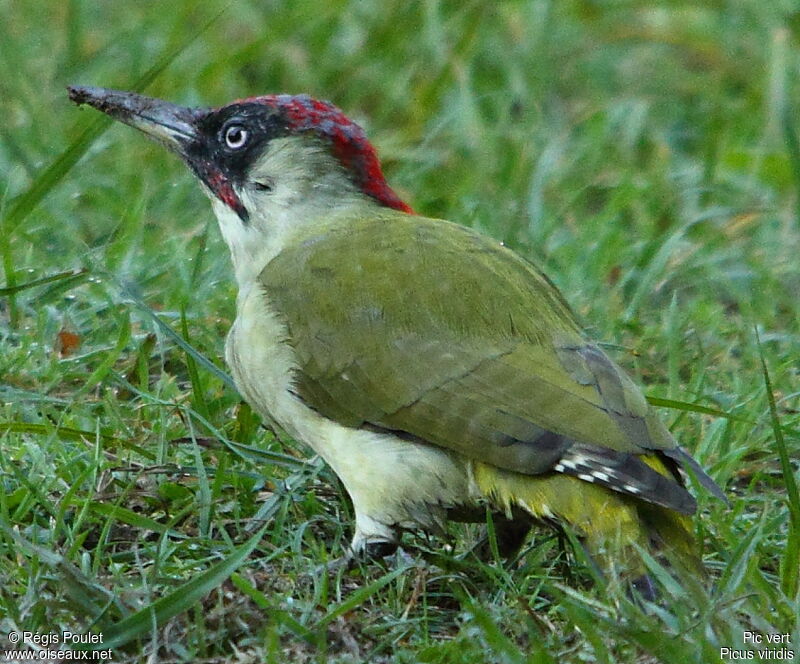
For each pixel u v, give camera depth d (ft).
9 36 53.31
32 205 42.98
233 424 36.42
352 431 31.78
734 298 45.73
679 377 41.01
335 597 30.99
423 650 27.48
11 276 40.14
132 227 43.65
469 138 52.29
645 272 44.91
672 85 57.47
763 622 26.96
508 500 29.94
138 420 36.14
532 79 56.08
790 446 36.52
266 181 35.73
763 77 57.11
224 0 57.67
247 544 28.48
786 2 59.31
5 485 33.53
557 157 50.83
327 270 32.86
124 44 55.47
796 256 47.29
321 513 33.73
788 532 31.55
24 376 37.63
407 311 31.60
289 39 56.59
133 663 27.66
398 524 31.58
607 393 29.84
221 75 55.36
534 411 29.73
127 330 37.40
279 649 27.50
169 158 49.47
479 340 30.94
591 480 28.78
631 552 28.53
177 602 27.78
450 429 30.37
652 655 26.66
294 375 32.32
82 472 32.94
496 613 28.96
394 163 52.39
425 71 56.29
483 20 57.16
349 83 56.13
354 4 57.41
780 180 51.55
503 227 47.14
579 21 59.98
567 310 32.68
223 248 43.75
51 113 52.01
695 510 27.91
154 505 33.50
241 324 33.63
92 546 32.27
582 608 27.58
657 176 50.65
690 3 60.54
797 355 40.75
